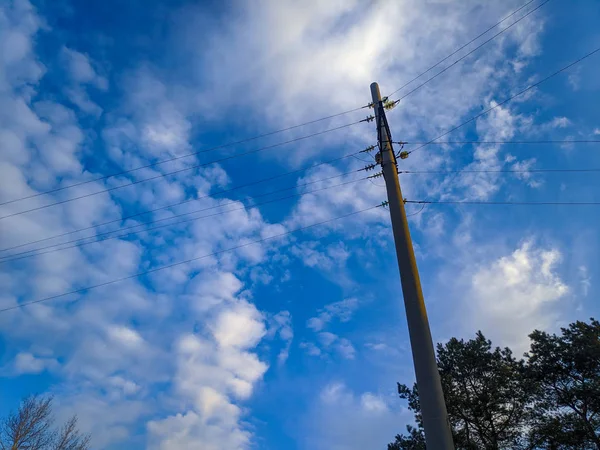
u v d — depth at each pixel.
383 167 11.80
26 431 28.59
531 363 24.20
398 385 27.95
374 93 13.46
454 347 25.72
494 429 23.19
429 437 7.62
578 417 21.95
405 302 9.14
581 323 24.12
